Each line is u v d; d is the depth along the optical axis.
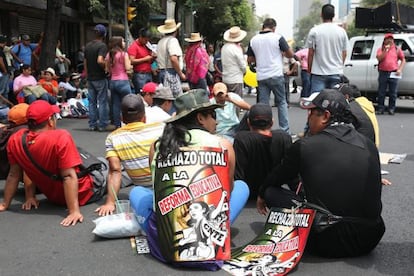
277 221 3.69
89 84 9.50
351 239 3.55
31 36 19.22
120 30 23.97
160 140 3.50
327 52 7.61
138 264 3.57
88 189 4.92
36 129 4.45
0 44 12.29
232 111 6.16
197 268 3.38
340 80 7.71
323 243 3.58
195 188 3.35
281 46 7.57
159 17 28.47
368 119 5.06
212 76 13.66
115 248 3.88
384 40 11.99
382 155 7.23
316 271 3.45
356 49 13.27
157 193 3.43
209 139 3.46
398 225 4.42
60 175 4.54
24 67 10.98
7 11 17.09
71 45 23.48
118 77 9.06
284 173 3.78
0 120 9.23
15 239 4.09
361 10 13.33
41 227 4.36
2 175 5.07
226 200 3.42
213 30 39.50
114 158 4.57
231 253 3.60
